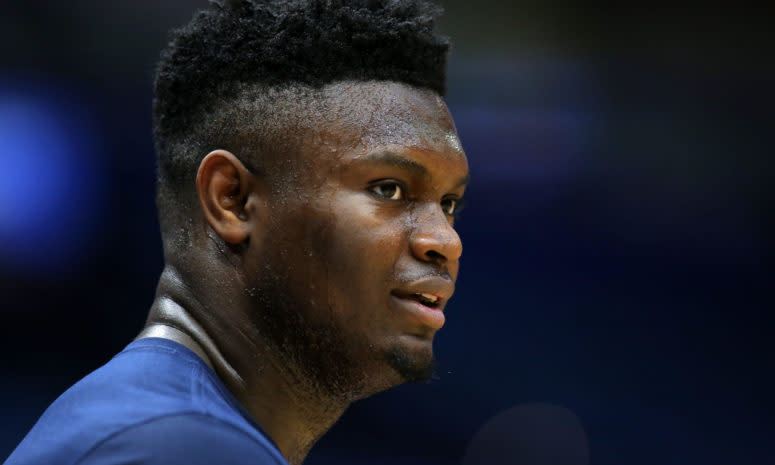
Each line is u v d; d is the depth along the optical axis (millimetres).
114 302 33000
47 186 32812
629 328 35281
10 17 32469
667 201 37000
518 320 35438
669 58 37281
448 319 35688
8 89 32594
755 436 29875
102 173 33406
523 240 37094
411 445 29984
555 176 37438
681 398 31875
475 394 31688
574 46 37500
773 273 35812
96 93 33469
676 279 36375
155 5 33719
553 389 32219
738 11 36875
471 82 37594
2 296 32000
